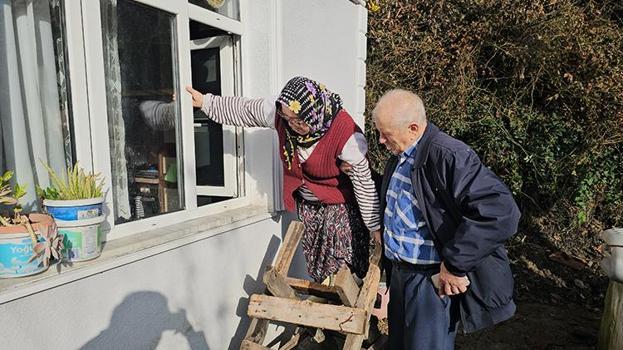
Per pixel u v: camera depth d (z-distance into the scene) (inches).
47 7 65.0
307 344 115.3
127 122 76.8
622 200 194.1
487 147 197.5
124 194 77.0
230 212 98.3
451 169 71.5
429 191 75.4
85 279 63.1
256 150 106.7
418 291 81.3
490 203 67.2
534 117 193.8
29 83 64.0
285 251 95.7
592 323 139.9
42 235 55.0
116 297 68.3
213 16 92.3
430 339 80.5
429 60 210.5
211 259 89.1
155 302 75.8
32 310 56.4
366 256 97.7
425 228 79.7
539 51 185.3
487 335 132.4
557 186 196.9
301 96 76.7
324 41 130.4
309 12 120.0
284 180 92.0
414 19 211.9
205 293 88.0
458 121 201.6
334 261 92.5
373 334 113.1
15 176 62.8
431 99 210.4
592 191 194.4
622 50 183.5
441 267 74.9
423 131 78.2
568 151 190.9
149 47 79.7
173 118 86.4
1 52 60.7
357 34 156.0
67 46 65.5
